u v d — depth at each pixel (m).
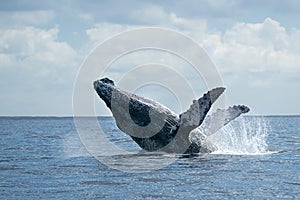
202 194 66.31
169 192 67.62
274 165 91.56
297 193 66.75
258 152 113.56
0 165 96.00
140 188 70.31
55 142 163.50
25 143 160.00
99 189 69.62
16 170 88.69
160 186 71.62
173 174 81.69
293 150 120.38
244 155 105.50
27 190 69.19
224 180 76.19
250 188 70.12
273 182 74.50
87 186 71.88
